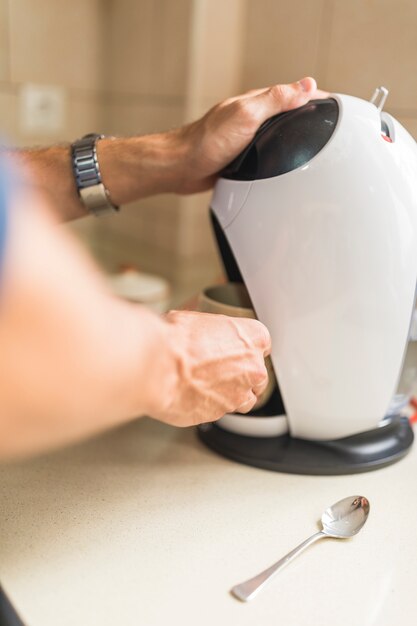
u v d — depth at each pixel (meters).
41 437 0.28
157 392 0.34
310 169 0.44
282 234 0.46
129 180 0.63
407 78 0.70
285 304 0.47
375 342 0.47
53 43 1.03
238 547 0.41
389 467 0.52
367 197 0.44
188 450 0.54
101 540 0.41
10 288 0.23
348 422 0.51
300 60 0.83
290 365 0.49
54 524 0.43
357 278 0.45
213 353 0.40
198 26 0.90
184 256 1.04
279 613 0.35
